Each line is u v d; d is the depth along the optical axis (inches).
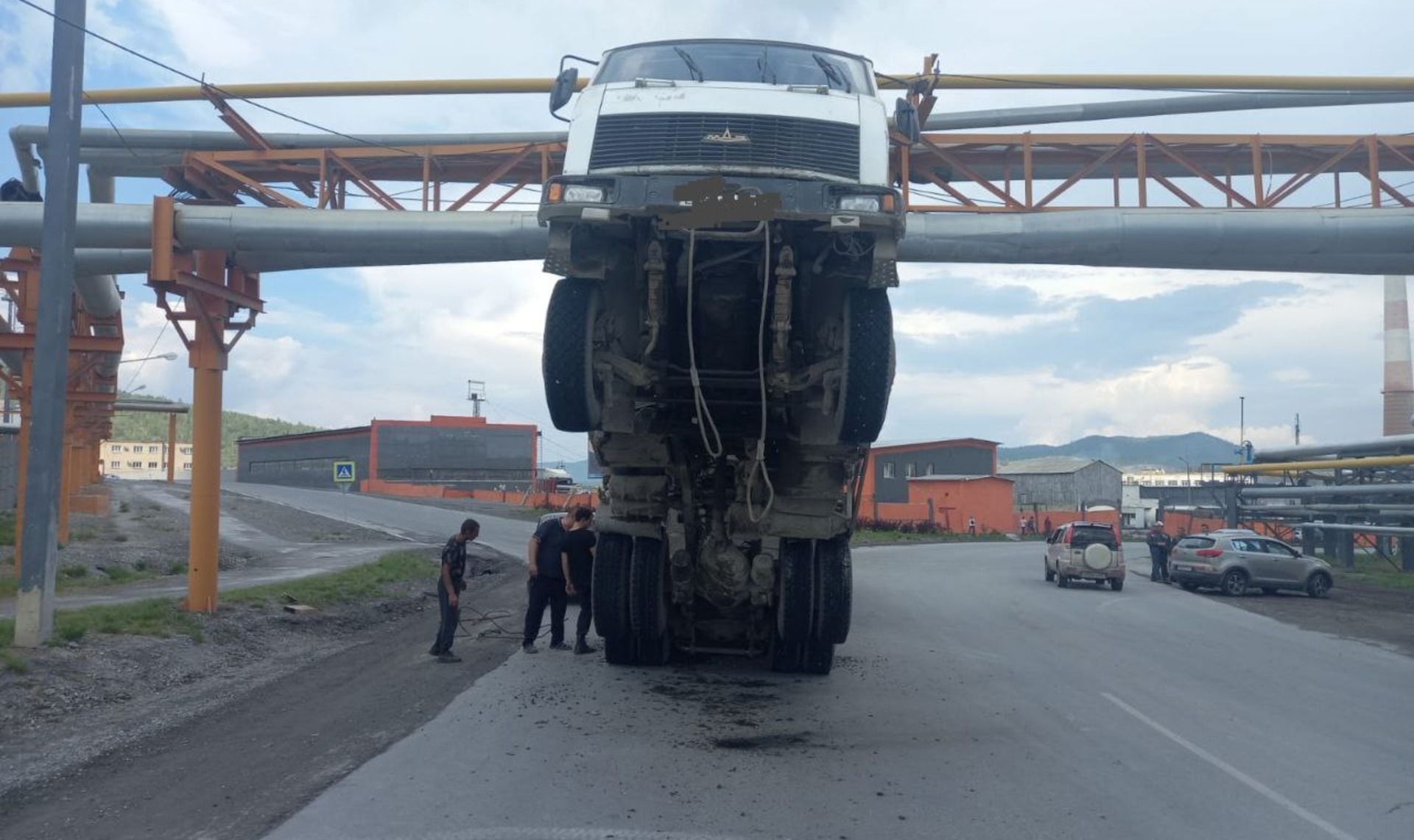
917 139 358.6
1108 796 271.1
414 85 578.9
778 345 308.3
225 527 1362.0
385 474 3181.6
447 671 439.2
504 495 2596.0
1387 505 1231.5
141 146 669.3
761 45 353.1
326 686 403.5
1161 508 1782.7
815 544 413.7
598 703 370.6
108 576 775.1
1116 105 675.4
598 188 293.9
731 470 399.9
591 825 233.8
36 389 431.2
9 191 599.5
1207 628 720.3
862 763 297.9
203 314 541.0
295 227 534.6
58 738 313.6
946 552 1740.9
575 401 319.9
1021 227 550.6
